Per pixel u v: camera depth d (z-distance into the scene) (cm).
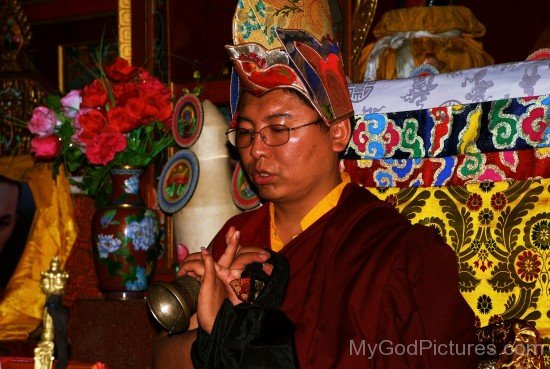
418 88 215
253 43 169
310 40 173
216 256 188
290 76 167
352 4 291
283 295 159
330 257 163
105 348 250
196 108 253
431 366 150
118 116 257
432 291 154
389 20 299
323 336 155
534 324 189
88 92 259
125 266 257
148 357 246
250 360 149
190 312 160
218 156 250
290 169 169
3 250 317
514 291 193
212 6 328
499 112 203
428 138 212
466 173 205
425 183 210
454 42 293
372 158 218
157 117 261
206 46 326
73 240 310
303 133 168
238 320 152
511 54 368
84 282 303
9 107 347
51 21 367
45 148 270
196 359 155
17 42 352
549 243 191
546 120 196
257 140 169
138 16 312
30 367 209
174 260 291
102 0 357
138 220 259
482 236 199
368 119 219
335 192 176
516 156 199
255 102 169
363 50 305
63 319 205
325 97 170
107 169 263
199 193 248
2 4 354
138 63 311
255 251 161
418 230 162
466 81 209
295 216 177
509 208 197
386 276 153
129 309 249
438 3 302
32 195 320
